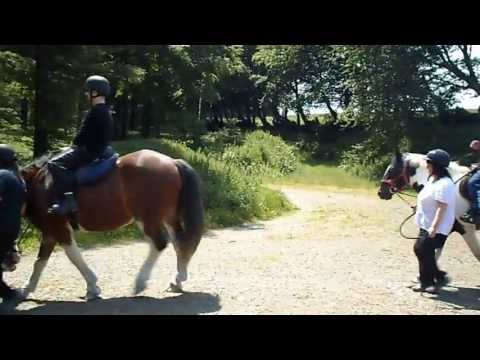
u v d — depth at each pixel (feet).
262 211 51.34
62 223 21.83
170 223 23.24
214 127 172.55
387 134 107.14
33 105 50.83
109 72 48.91
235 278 26.78
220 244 36.99
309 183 89.97
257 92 174.29
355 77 110.93
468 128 120.26
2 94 45.91
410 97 104.88
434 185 23.79
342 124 148.87
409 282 26.58
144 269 22.53
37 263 22.76
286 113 177.17
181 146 63.26
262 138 112.98
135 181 22.03
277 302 22.39
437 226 23.43
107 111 21.98
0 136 50.08
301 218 50.98
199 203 22.99
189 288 24.56
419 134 110.01
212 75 89.81
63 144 50.85
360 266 30.45
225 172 57.36
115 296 23.07
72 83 46.16
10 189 19.99
